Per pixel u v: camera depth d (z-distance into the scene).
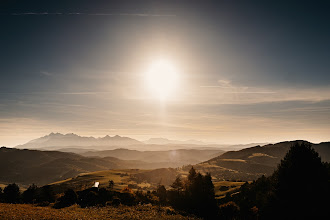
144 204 49.41
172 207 52.91
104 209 40.41
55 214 31.20
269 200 35.44
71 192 48.19
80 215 32.50
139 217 35.84
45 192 78.50
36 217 27.45
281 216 32.88
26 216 27.22
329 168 34.44
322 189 31.91
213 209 55.69
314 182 32.50
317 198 31.45
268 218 34.56
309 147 35.19
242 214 52.94
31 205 44.06
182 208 54.72
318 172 32.94
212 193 62.38
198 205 57.44
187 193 63.00
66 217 29.72
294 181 33.06
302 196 31.98
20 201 57.38
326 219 30.06
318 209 30.72
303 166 33.38
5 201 55.53
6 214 27.09
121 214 36.81
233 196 94.19
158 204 53.69
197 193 61.06
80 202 47.00
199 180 63.50
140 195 58.38
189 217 42.56
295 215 31.61
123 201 49.12
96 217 32.19
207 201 58.97
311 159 33.81
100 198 49.38
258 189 78.25
